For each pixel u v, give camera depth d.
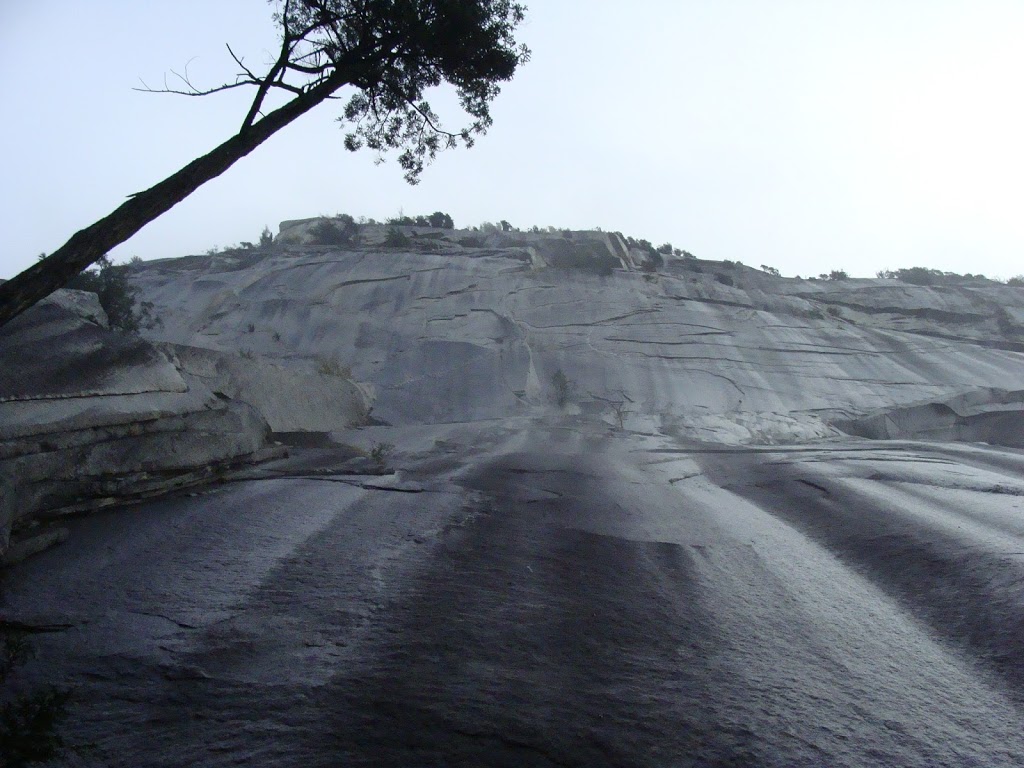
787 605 5.60
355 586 5.66
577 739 3.47
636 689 4.04
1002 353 61.56
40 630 4.70
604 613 5.25
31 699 3.70
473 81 11.19
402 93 11.42
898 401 50.00
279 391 18.28
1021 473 12.66
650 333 56.38
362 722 3.55
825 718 3.79
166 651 4.39
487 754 3.31
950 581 6.02
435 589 5.63
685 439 25.33
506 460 13.92
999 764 3.41
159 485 8.95
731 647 4.71
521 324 55.78
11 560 6.11
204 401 11.91
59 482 7.82
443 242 77.62
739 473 13.14
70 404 8.77
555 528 7.97
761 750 3.45
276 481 10.28
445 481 10.75
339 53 9.84
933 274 90.38
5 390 8.23
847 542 7.55
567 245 73.81
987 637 4.89
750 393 49.25
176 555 6.41
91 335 10.72
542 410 44.09
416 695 3.85
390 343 52.09
